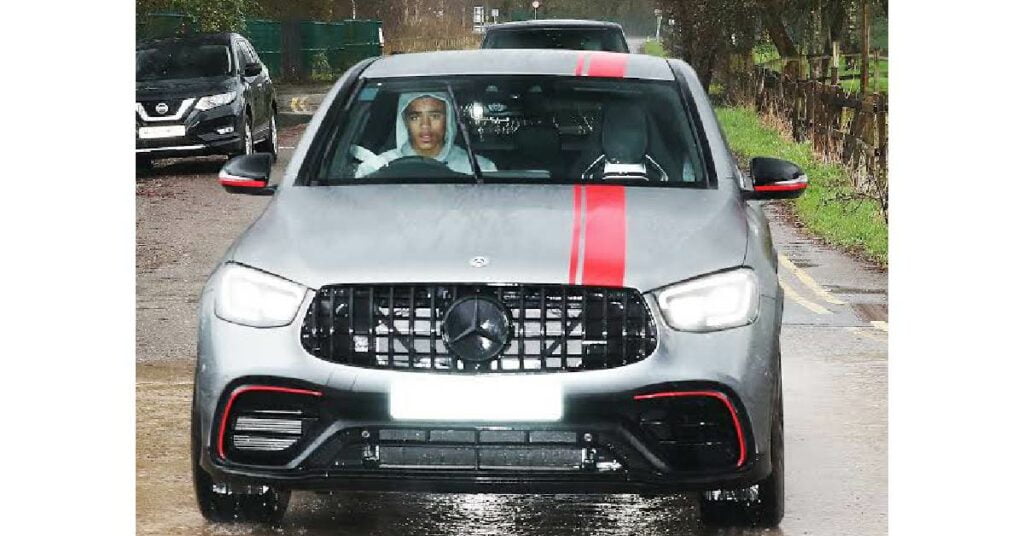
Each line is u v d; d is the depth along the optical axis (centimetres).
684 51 4503
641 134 704
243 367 582
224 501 630
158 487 707
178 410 865
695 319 580
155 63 2306
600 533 633
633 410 568
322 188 674
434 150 706
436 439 572
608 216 626
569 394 565
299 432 580
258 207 1903
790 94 3153
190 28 4456
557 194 656
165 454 770
